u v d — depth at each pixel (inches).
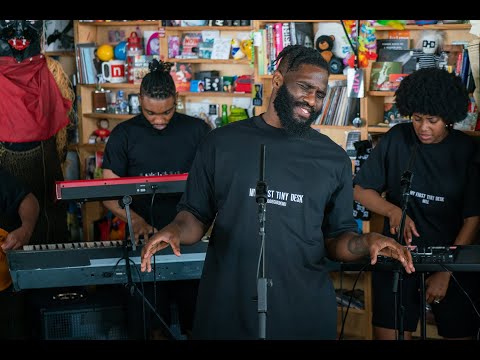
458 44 165.8
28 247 121.5
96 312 130.2
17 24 165.0
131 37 201.9
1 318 135.2
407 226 129.6
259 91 177.3
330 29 177.5
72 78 212.7
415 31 170.4
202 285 98.2
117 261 120.1
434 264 107.7
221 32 195.5
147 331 132.1
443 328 135.1
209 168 97.6
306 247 94.8
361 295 174.1
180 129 146.0
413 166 133.7
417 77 129.3
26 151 168.6
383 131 166.6
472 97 158.4
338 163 96.4
